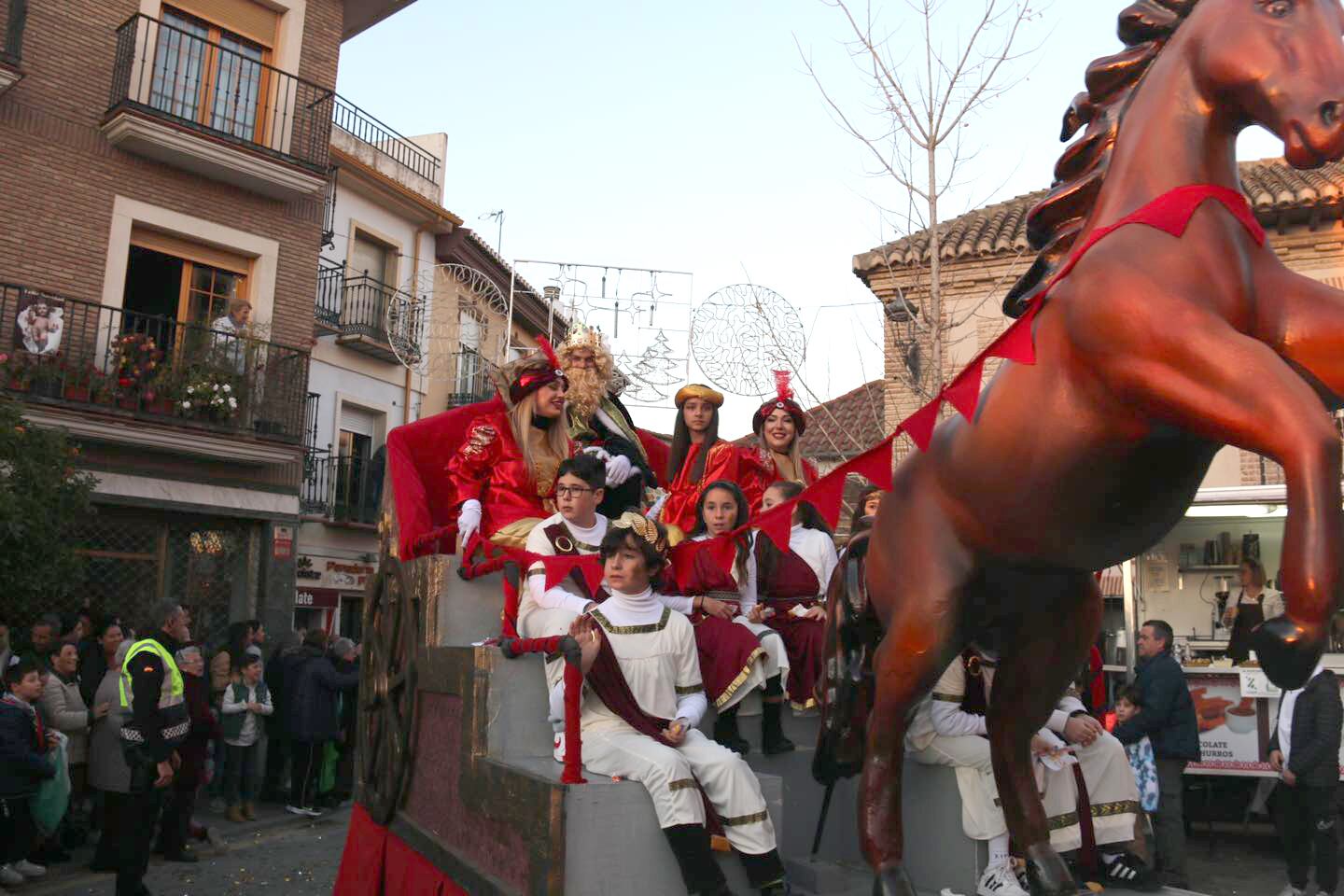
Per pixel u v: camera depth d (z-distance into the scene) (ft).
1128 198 7.94
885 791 10.18
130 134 46.68
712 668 14.60
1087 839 13.74
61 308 44.34
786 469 19.16
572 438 18.04
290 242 54.08
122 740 22.33
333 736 34.76
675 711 12.82
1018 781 10.62
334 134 67.67
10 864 24.62
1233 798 30.07
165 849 28.02
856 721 11.90
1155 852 25.38
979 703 13.65
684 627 13.29
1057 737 14.01
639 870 11.00
